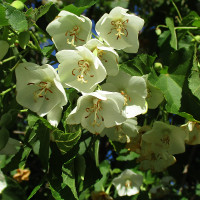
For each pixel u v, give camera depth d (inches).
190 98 11.8
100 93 10.5
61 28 11.5
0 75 11.7
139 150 13.4
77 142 10.8
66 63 10.7
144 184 20.5
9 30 11.2
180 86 12.2
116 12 11.5
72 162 10.6
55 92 10.9
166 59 14.8
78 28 11.5
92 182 11.9
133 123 12.5
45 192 16.6
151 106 12.4
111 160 21.3
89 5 12.4
